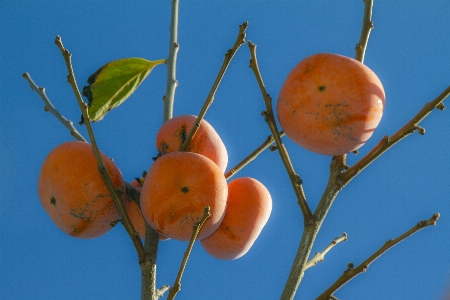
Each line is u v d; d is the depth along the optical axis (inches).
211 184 42.5
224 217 44.7
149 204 42.5
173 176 42.4
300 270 39.9
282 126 42.8
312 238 40.2
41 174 44.2
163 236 44.6
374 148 40.6
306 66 42.6
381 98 42.1
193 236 39.6
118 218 44.4
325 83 42.0
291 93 42.4
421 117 40.3
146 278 41.2
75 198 43.4
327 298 39.3
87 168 43.5
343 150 42.1
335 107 41.8
